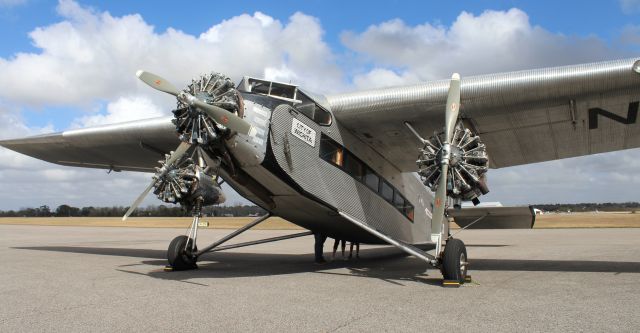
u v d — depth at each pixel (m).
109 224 52.56
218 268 9.27
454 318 4.66
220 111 6.76
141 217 94.00
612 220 54.78
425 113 8.46
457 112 7.57
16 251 13.26
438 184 7.51
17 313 4.86
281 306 5.23
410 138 9.38
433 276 8.13
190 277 7.71
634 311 5.00
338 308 5.14
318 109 8.55
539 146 9.52
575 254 12.75
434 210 7.43
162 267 9.24
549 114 8.29
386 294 6.09
